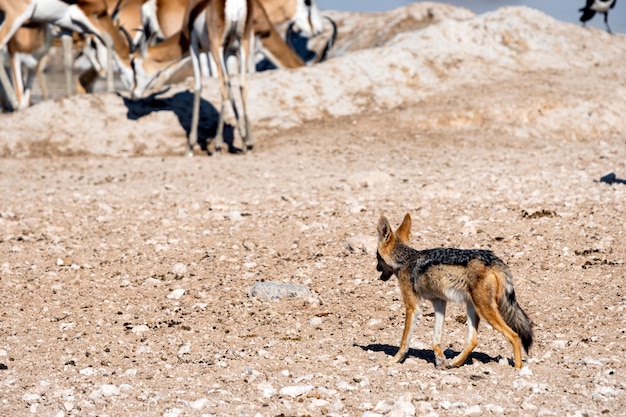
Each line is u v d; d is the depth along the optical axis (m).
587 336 30.02
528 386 24.11
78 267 42.12
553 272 37.75
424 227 46.09
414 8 134.62
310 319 33.56
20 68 89.00
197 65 75.38
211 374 26.55
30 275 41.19
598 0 116.12
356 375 25.88
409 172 63.56
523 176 59.25
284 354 28.86
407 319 27.28
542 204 49.44
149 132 78.94
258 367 27.25
